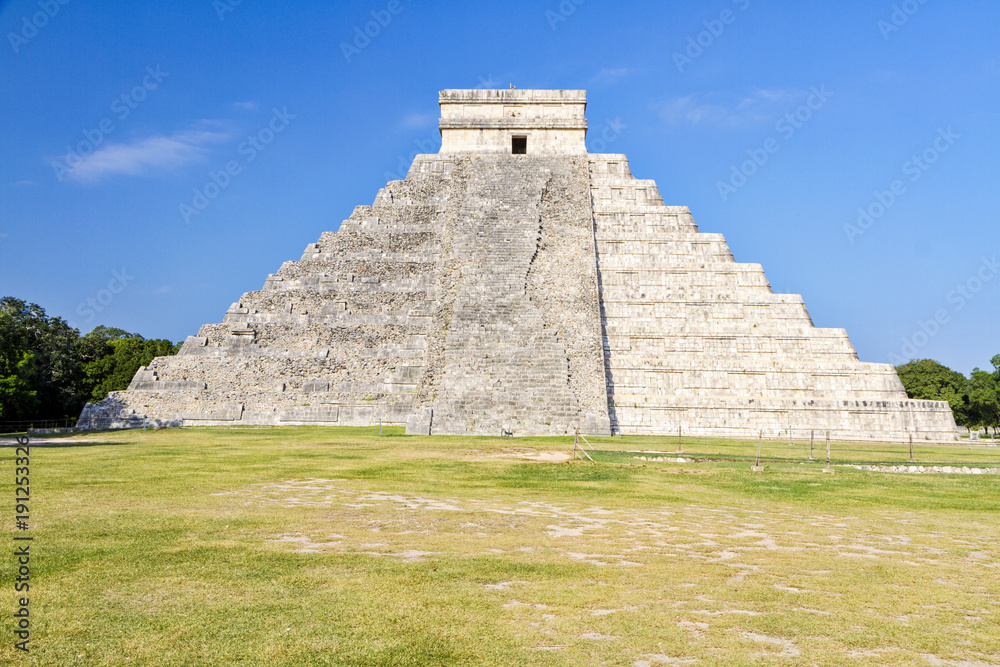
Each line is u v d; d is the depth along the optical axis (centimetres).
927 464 2514
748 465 2498
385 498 1717
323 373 4741
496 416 3775
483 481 2078
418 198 5712
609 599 968
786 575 1102
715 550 1259
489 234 4875
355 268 5341
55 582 988
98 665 743
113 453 2645
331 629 843
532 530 1384
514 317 4353
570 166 5544
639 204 5712
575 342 4284
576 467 2380
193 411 4550
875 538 1393
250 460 2442
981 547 1328
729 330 4975
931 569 1157
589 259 4747
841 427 4597
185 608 901
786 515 1630
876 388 4750
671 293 5075
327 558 1132
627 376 4788
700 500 1814
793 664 777
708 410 4606
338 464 2366
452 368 4062
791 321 4991
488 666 756
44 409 6259
